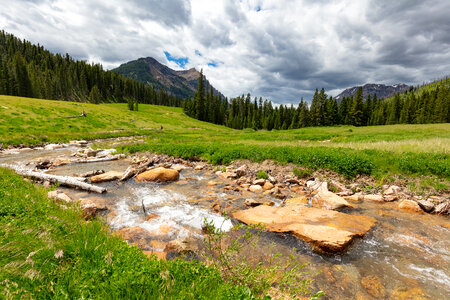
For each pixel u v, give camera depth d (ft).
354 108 266.57
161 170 38.96
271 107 453.17
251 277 10.43
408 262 15.31
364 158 38.91
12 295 6.76
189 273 9.32
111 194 30.48
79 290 7.38
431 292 12.43
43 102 162.20
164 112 313.12
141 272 8.51
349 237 17.37
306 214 22.90
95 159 56.95
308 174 39.14
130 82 513.86
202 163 55.06
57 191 28.86
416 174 33.45
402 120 277.23
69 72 416.05
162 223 21.25
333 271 14.20
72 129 117.80
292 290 10.78
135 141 101.40
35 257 9.34
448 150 41.27
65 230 13.41
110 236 14.40
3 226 11.64
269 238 18.29
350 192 31.42
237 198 29.86
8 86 254.27
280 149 52.60
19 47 462.19
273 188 34.30
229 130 252.42
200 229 20.08
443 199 26.84
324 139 106.83
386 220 22.26
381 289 12.61
